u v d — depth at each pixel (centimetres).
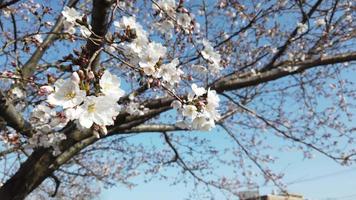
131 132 662
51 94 194
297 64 641
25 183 512
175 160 927
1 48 351
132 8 600
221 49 716
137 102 550
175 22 377
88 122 193
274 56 658
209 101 272
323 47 683
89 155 966
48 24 417
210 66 390
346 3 677
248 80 625
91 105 196
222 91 620
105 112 197
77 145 575
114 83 205
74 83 194
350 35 685
